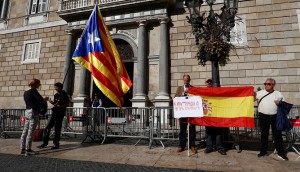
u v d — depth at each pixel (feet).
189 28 42.93
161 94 40.88
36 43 54.70
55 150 22.63
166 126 25.00
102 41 23.91
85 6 46.39
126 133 27.02
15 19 57.93
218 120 21.06
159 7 43.34
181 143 22.06
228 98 21.25
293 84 36.58
